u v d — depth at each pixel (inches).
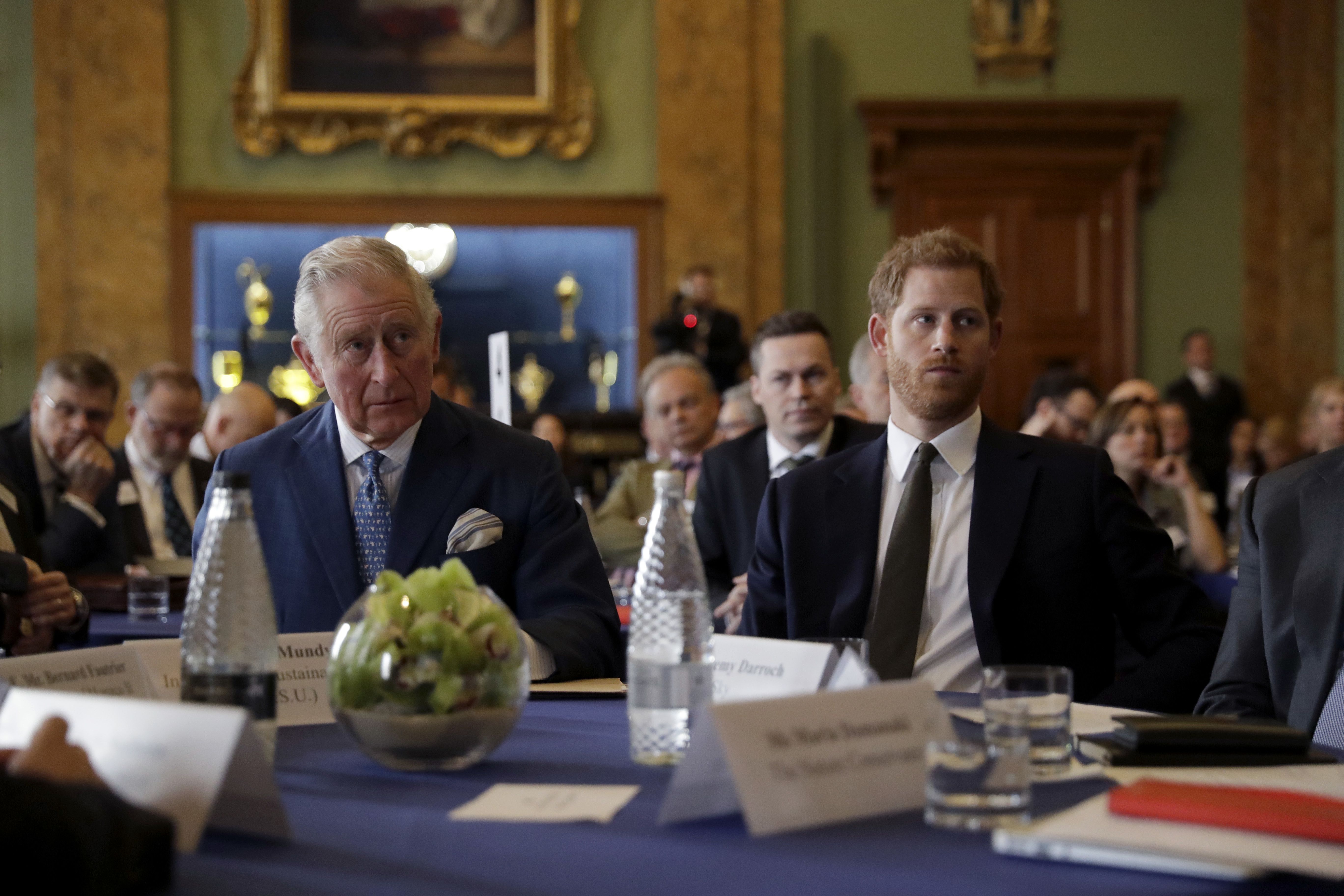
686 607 55.6
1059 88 387.9
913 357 91.0
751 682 58.9
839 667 56.1
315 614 85.8
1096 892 38.2
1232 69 391.2
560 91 377.7
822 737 46.9
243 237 417.4
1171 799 43.9
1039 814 47.4
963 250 91.9
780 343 147.0
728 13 381.1
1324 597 77.7
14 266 366.0
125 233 367.6
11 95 366.6
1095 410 204.5
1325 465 81.2
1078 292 388.5
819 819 45.6
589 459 358.3
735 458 150.4
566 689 76.2
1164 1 389.7
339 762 55.6
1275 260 391.2
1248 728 56.4
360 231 420.5
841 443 150.3
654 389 192.4
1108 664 92.0
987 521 89.4
